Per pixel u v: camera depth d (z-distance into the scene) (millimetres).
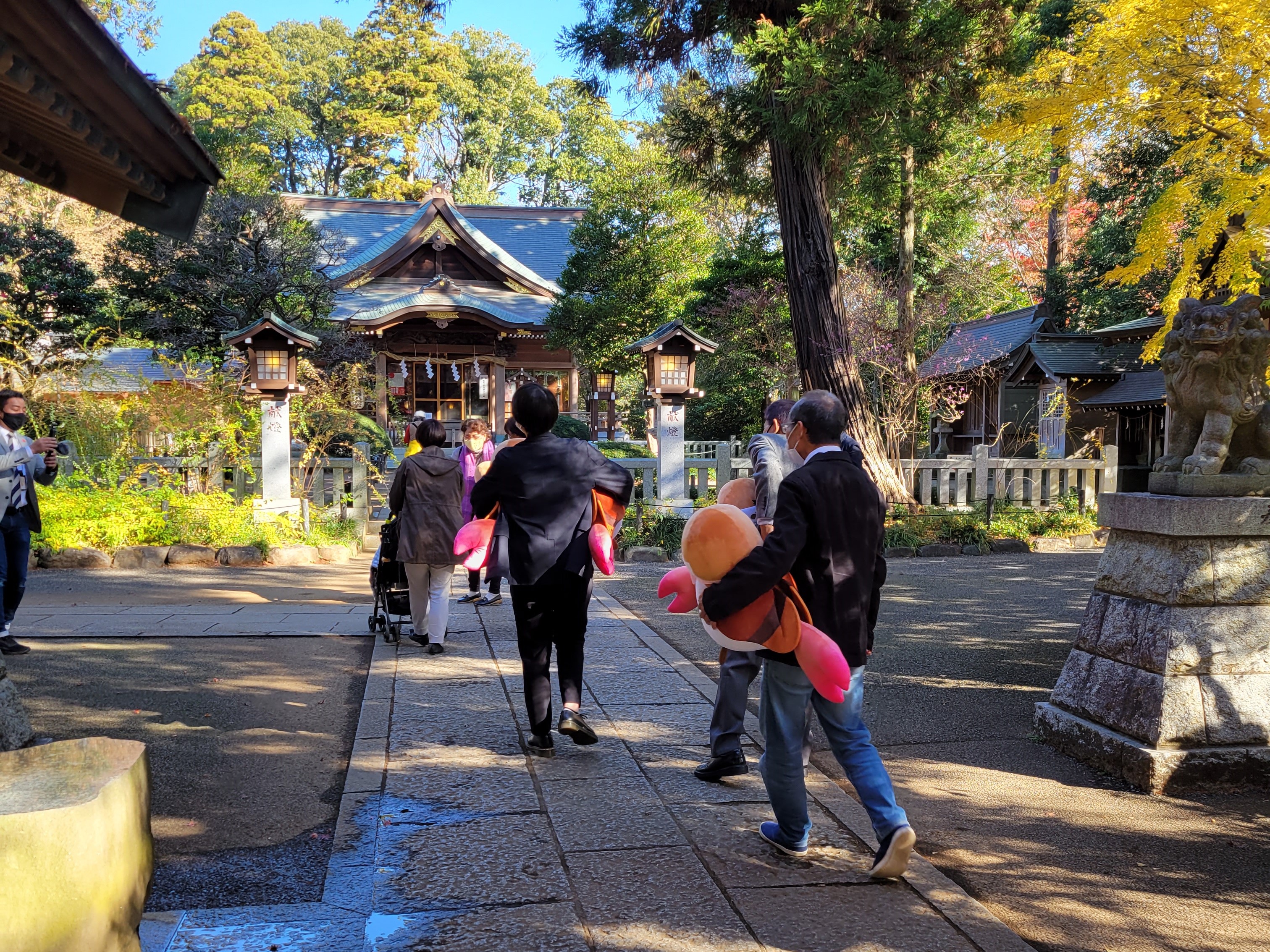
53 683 5496
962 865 3219
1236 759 3916
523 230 38000
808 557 3057
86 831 1758
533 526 4125
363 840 3357
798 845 3182
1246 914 2881
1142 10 6727
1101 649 4344
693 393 11594
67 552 10195
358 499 12227
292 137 50781
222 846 3400
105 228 31625
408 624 7215
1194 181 7066
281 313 20797
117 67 2930
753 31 11617
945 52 10211
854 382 12266
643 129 22812
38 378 18906
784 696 3086
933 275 24672
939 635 6953
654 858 3178
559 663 4246
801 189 12234
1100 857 3289
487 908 2814
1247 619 4027
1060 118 7539
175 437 12328
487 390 28953
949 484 12719
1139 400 18906
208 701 5191
